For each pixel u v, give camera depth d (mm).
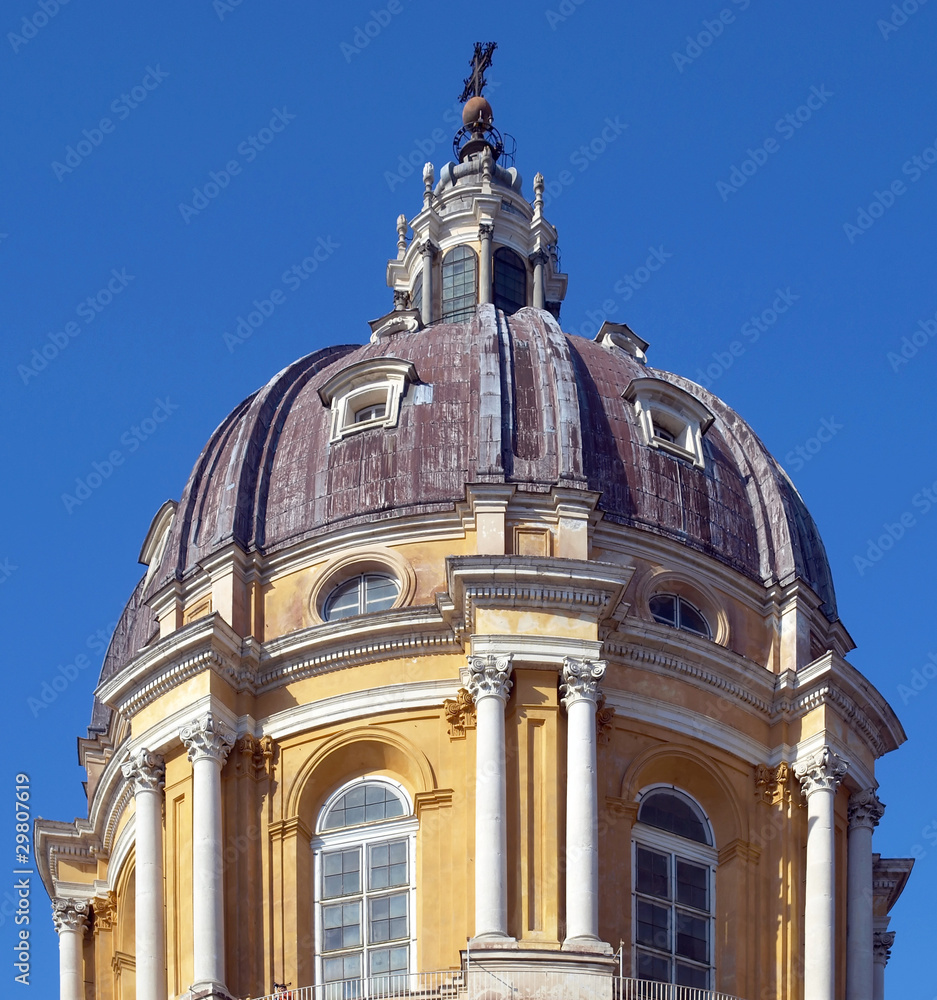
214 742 58344
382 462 62312
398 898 57094
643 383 64312
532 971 52656
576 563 57719
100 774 66250
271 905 57188
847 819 61438
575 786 55656
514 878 54812
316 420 64750
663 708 59125
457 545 60469
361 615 59031
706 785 59531
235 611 61031
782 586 62938
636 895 57500
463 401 63281
